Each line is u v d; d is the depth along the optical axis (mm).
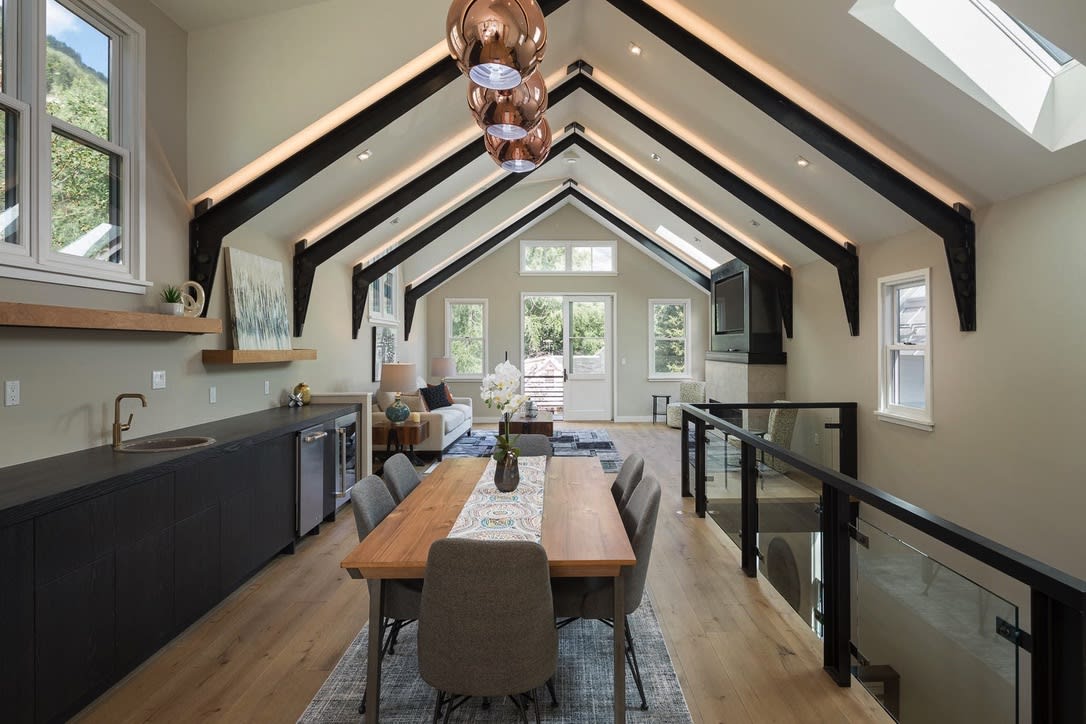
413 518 2201
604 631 2707
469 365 10094
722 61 3785
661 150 5746
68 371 2564
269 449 3369
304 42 3525
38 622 1789
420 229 6859
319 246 5113
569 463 3230
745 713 2086
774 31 3207
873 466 4949
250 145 3500
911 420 4320
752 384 6855
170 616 2455
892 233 4590
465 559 1618
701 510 4551
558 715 2082
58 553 1867
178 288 3328
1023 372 3289
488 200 7223
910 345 4500
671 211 6914
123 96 2943
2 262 2203
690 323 10047
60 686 1875
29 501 1747
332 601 2998
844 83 3246
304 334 5262
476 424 10016
